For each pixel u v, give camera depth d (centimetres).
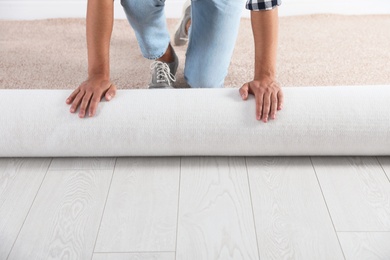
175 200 156
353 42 247
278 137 168
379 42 247
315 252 139
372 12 277
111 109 169
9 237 143
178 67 229
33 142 169
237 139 168
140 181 164
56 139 168
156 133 168
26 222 148
